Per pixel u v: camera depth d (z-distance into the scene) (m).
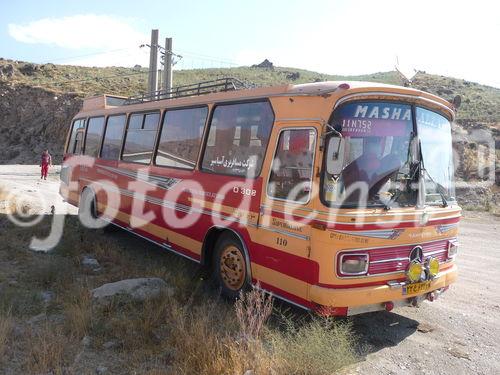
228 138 6.83
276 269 5.71
